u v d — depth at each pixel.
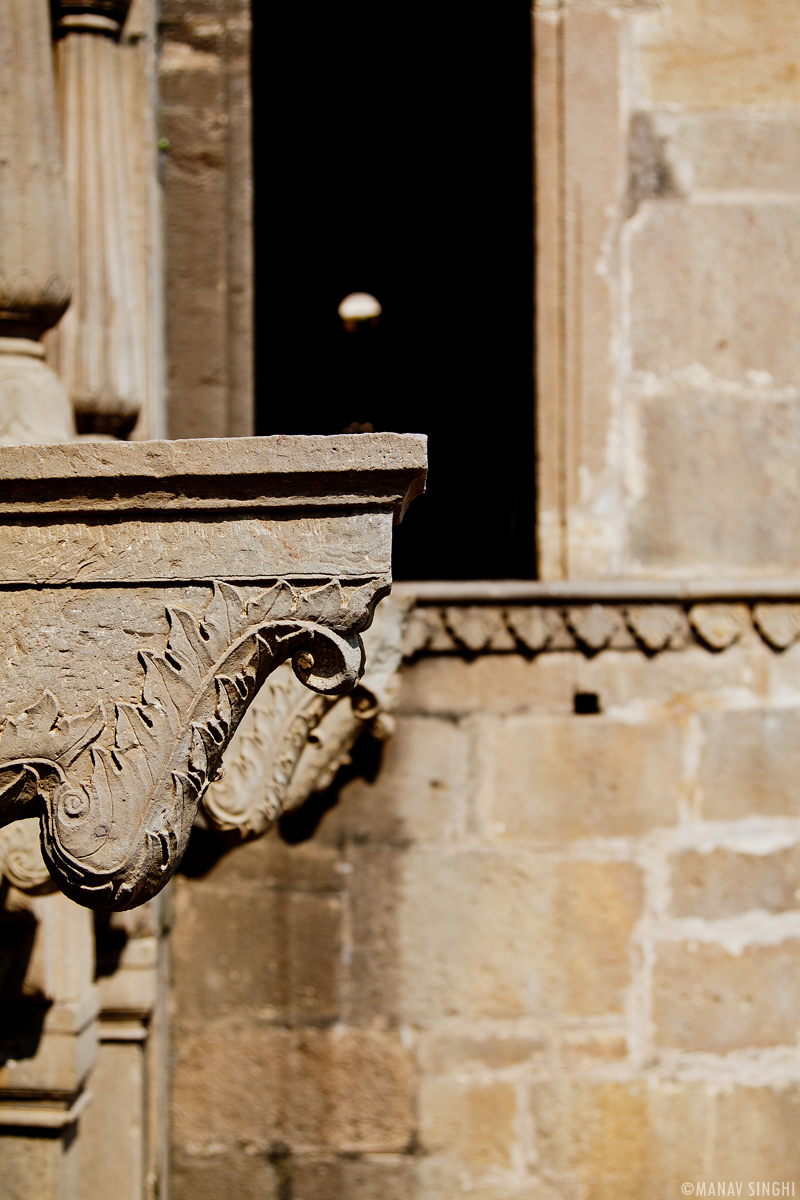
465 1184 2.76
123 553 1.53
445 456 5.87
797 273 2.85
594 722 2.77
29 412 2.39
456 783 2.77
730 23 2.84
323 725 2.56
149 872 1.51
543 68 2.83
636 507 2.85
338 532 1.50
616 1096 2.76
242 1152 2.79
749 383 2.86
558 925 2.77
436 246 5.86
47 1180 2.53
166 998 2.81
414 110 5.09
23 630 1.54
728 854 2.79
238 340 2.88
